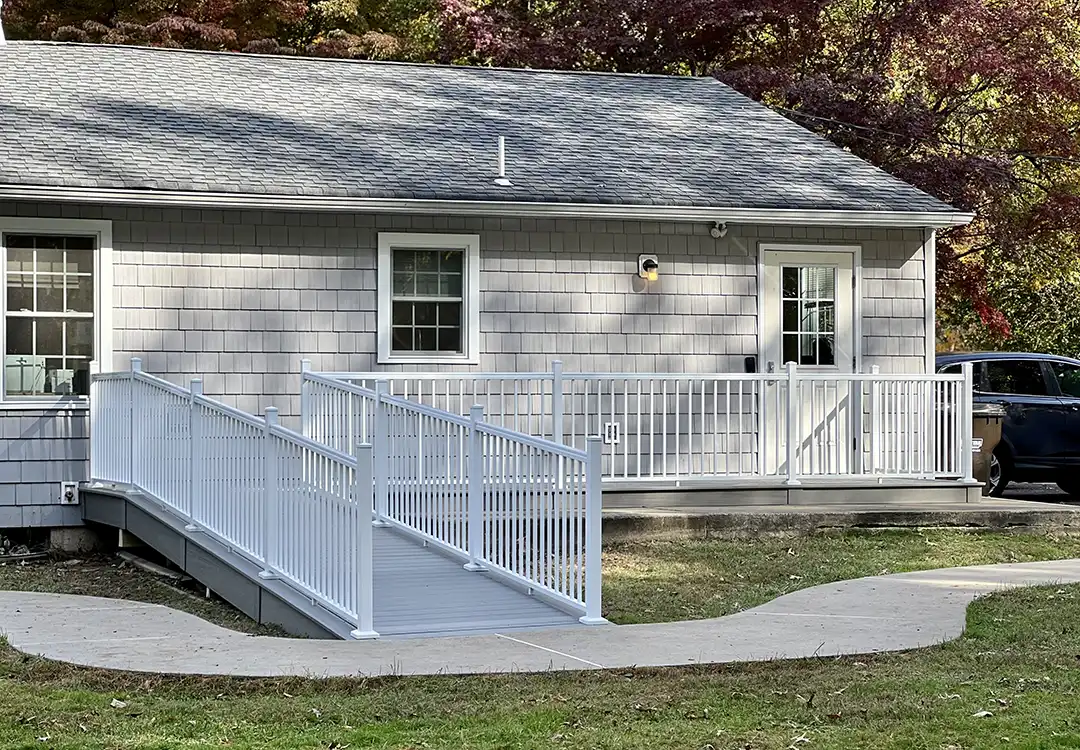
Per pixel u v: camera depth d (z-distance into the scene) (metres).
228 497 11.54
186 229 14.88
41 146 14.88
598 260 16.22
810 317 17.00
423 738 6.97
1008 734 7.06
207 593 12.12
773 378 15.64
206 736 6.99
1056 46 28.22
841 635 9.84
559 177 16.25
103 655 9.01
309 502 10.33
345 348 15.36
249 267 15.07
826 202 16.52
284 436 10.60
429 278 15.76
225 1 28.53
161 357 14.78
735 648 9.34
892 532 15.03
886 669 8.66
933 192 25.80
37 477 14.45
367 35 29.09
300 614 10.32
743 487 15.47
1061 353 34.88
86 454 14.63
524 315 15.95
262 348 15.10
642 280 16.34
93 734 7.02
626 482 15.59
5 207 14.29
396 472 14.01
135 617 10.45
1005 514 15.37
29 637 9.62
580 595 10.41
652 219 16.05
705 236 16.59
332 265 15.34
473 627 9.98
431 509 12.30
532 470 10.94
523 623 10.13
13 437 14.36
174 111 16.64
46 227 14.42
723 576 12.87
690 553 13.87
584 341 16.14
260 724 7.24
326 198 14.80
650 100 19.64
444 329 15.80
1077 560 13.63
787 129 19.08
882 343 17.20
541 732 7.08
